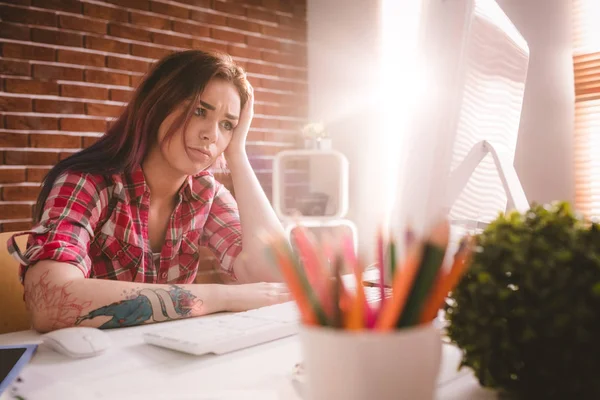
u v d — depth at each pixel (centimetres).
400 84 310
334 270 37
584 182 238
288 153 312
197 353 64
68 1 266
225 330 70
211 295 90
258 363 61
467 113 76
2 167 249
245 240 127
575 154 239
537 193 224
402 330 35
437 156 72
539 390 45
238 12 326
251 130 330
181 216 129
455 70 73
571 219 48
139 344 71
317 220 296
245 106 132
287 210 333
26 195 255
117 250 115
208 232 139
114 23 280
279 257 36
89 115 273
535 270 42
